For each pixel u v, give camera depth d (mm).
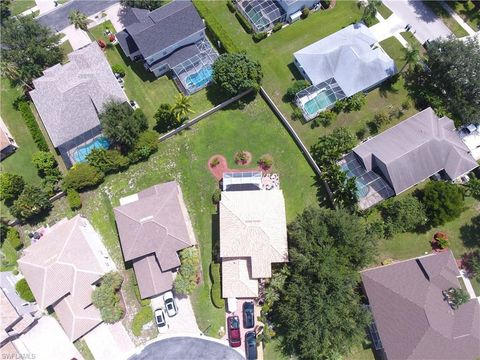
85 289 51469
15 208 55938
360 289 51969
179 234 52188
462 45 56750
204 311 52781
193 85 63469
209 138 61375
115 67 65188
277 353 50656
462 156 54562
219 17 69500
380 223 53062
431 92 60219
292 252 47562
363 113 61125
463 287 52312
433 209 52188
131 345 52125
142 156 59562
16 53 61938
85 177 57906
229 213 50656
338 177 53344
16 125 64375
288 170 58844
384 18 67562
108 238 57219
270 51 66438
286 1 65438
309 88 60844
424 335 46344
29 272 51688
